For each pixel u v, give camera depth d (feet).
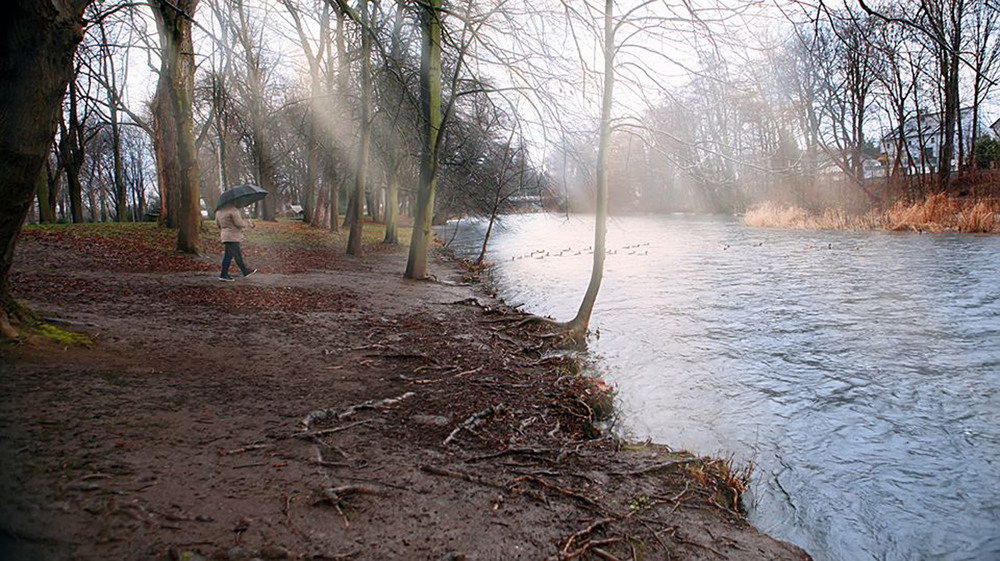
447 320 32.65
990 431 18.21
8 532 8.66
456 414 16.74
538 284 53.06
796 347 28.50
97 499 9.82
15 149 14.99
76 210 90.17
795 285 46.19
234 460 11.99
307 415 14.98
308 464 12.16
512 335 30.81
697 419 19.45
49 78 14.94
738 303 39.99
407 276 49.49
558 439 15.89
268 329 25.45
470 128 47.60
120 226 71.46
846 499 14.20
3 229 16.29
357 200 65.62
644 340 30.53
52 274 36.19
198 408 14.78
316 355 21.94
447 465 13.05
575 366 24.61
